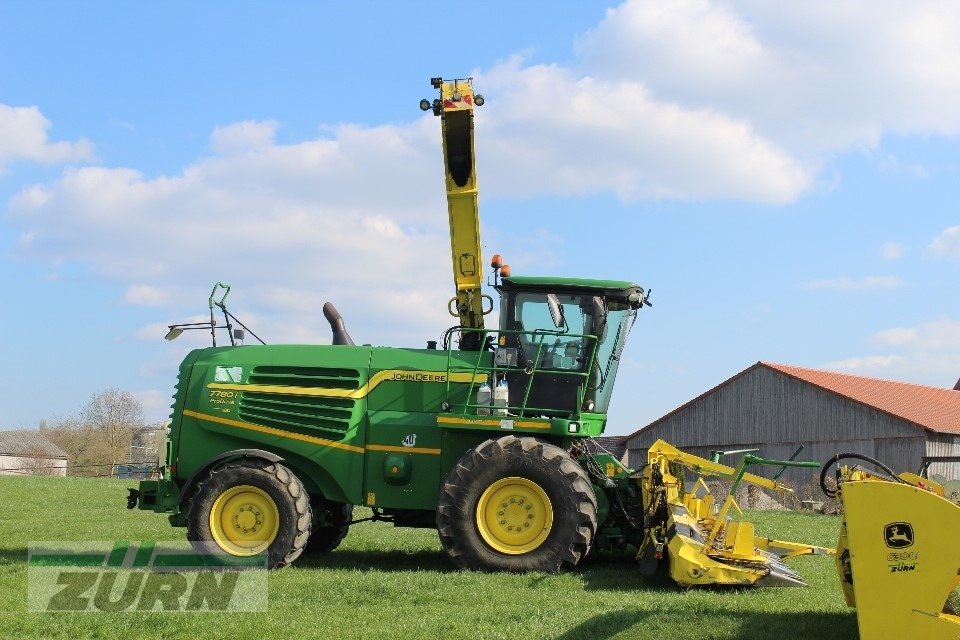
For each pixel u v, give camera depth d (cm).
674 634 670
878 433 3516
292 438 1091
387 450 1079
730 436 4009
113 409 6869
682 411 4191
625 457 4356
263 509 1037
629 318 1122
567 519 984
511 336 1096
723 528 938
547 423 1041
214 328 1177
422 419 1081
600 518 1071
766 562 881
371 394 1098
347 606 793
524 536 997
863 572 578
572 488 987
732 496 909
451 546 998
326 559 1136
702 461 998
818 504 2541
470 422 1045
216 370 1125
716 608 759
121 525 1491
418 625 705
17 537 1309
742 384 3988
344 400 1093
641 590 883
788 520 1856
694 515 1031
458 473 1004
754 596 835
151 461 4762
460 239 1195
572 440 1088
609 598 824
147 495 1138
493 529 1000
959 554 559
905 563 570
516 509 1001
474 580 921
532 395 1091
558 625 706
